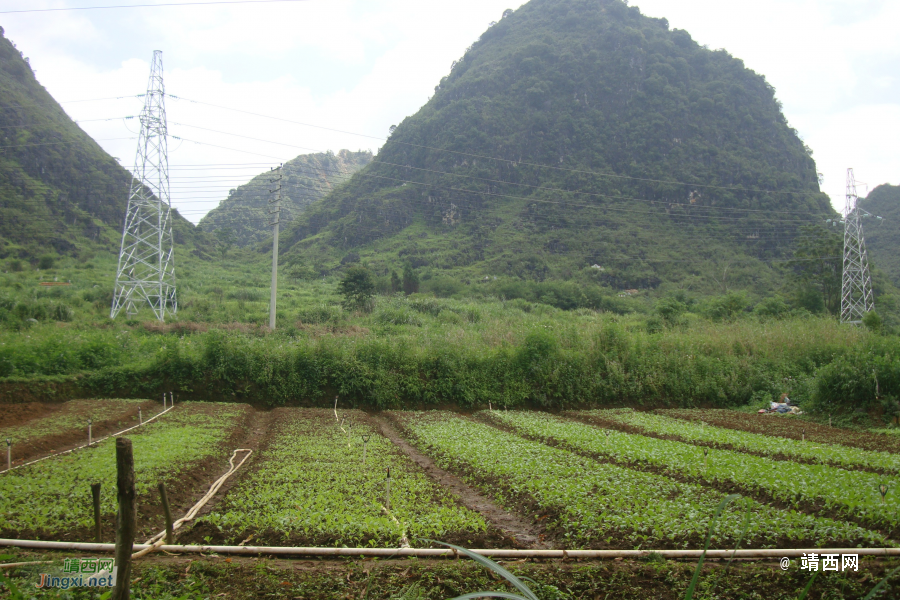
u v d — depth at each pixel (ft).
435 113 549.95
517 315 184.14
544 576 25.09
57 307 140.26
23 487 36.22
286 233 464.65
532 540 31.45
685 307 183.21
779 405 86.12
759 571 25.70
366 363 86.38
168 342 92.02
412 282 247.50
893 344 83.41
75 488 36.32
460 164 476.95
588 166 455.22
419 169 496.64
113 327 126.72
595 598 24.00
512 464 45.19
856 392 75.00
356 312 167.22
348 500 35.40
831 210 386.93
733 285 280.31
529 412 83.46
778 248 332.19
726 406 94.48
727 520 31.19
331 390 85.05
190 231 360.89
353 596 23.15
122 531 15.53
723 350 103.19
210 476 43.75
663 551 27.68
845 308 195.21
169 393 80.84
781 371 96.73
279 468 44.01
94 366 82.28
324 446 53.11
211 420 64.75
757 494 38.14
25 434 52.70
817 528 30.01
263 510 33.09
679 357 98.58
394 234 407.03
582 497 35.99
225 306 171.12
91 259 269.23
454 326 131.85
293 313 161.79
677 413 84.74
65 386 77.20
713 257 316.60
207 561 25.91
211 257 338.13
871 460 49.34
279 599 22.98
